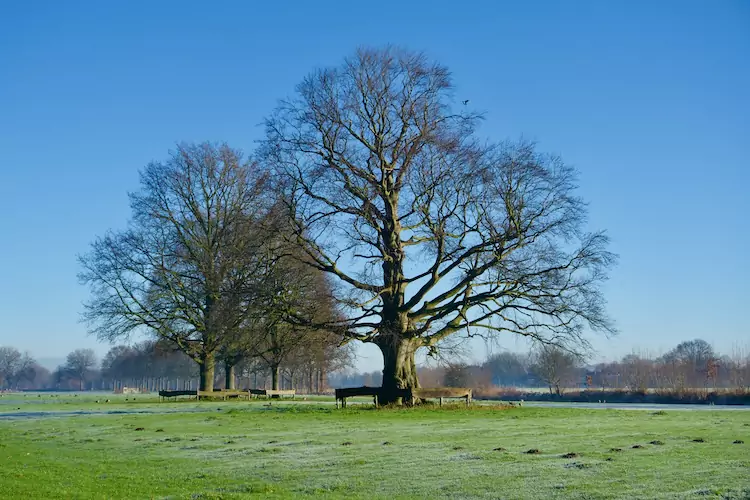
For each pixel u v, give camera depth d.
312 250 37.44
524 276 35.53
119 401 57.00
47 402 57.00
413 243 37.78
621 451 16.59
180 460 18.22
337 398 37.56
